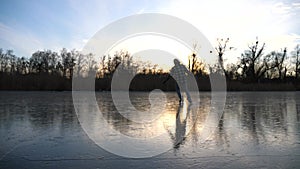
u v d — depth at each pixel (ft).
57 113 26.50
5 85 84.74
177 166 10.18
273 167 10.06
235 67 151.53
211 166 10.19
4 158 11.13
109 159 11.07
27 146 13.17
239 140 14.76
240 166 10.18
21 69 97.86
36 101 42.47
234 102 44.86
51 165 10.24
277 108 33.65
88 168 9.91
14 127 18.47
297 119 23.41
